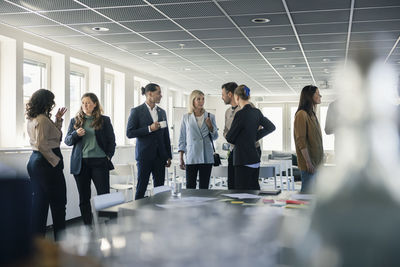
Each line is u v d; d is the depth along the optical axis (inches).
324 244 35.3
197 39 302.4
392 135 32.7
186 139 216.8
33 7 222.5
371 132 32.9
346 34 286.8
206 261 53.1
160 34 286.4
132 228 72.5
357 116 33.3
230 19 249.0
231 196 121.0
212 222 78.1
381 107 33.2
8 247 19.8
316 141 166.2
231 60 388.5
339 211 33.9
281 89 634.8
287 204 104.7
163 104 531.5
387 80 34.0
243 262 52.3
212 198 117.2
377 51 34.0
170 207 101.4
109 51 341.4
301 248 43.6
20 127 270.8
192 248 59.0
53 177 182.2
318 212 34.8
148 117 217.6
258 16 242.8
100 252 57.9
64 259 24.4
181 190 135.8
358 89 33.9
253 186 175.8
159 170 219.5
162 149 218.7
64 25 259.4
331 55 362.9
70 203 300.5
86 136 204.4
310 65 416.2
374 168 32.5
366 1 214.7
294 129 166.7
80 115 205.2
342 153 33.9
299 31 278.8
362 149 33.0
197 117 214.1
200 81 538.6
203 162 211.2
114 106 423.5
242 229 71.2
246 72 462.6
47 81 316.5
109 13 235.0
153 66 419.2
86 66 372.5
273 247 57.9
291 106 750.5
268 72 463.5
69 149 298.7
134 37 294.2
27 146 280.1
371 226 32.7
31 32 276.1
